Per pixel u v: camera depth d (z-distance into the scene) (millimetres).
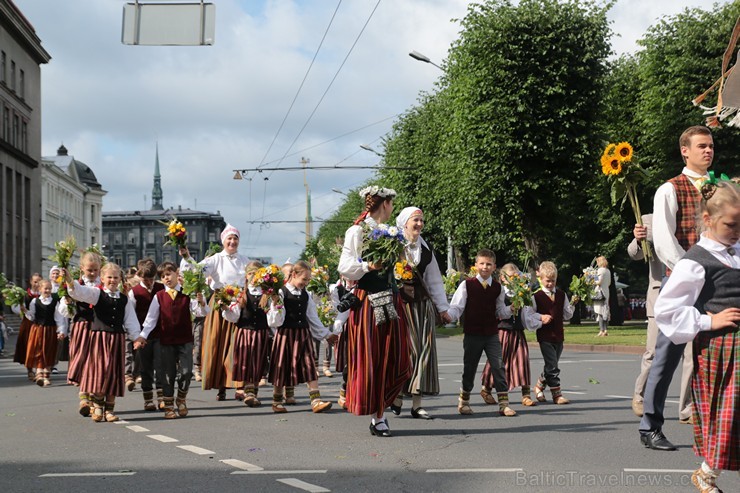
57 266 9070
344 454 6727
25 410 10336
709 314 4379
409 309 8742
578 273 42531
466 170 33375
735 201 4363
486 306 9227
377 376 7609
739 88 6910
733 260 4453
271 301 9680
